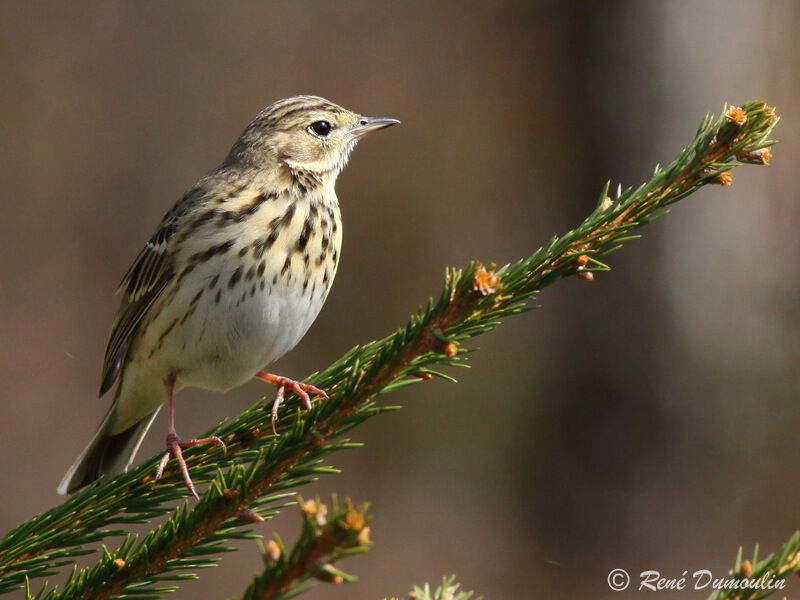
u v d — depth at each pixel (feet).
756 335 49.60
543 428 52.85
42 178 61.05
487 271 16.42
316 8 64.59
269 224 23.56
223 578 49.90
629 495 50.60
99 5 64.39
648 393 50.55
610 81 53.06
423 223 59.93
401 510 53.11
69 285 59.11
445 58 62.75
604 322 51.47
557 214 57.11
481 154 60.44
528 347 53.88
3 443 54.54
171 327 23.79
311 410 17.24
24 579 16.53
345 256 59.11
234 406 55.01
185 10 64.69
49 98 62.59
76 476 25.91
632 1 51.80
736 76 50.65
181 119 63.26
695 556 48.91
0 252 58.95
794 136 50.24
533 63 58.80
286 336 23.97
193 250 23.36
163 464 19.24
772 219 49.73
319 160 26.35
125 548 16.31
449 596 15.11
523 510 52.21
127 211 61.46
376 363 17.06
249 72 63.98
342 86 63.31
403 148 61.21
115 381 26.58
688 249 49.90
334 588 50.26
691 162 18.48
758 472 49.11
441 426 54.54
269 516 16.15
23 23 63.77
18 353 56.85
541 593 50.47
